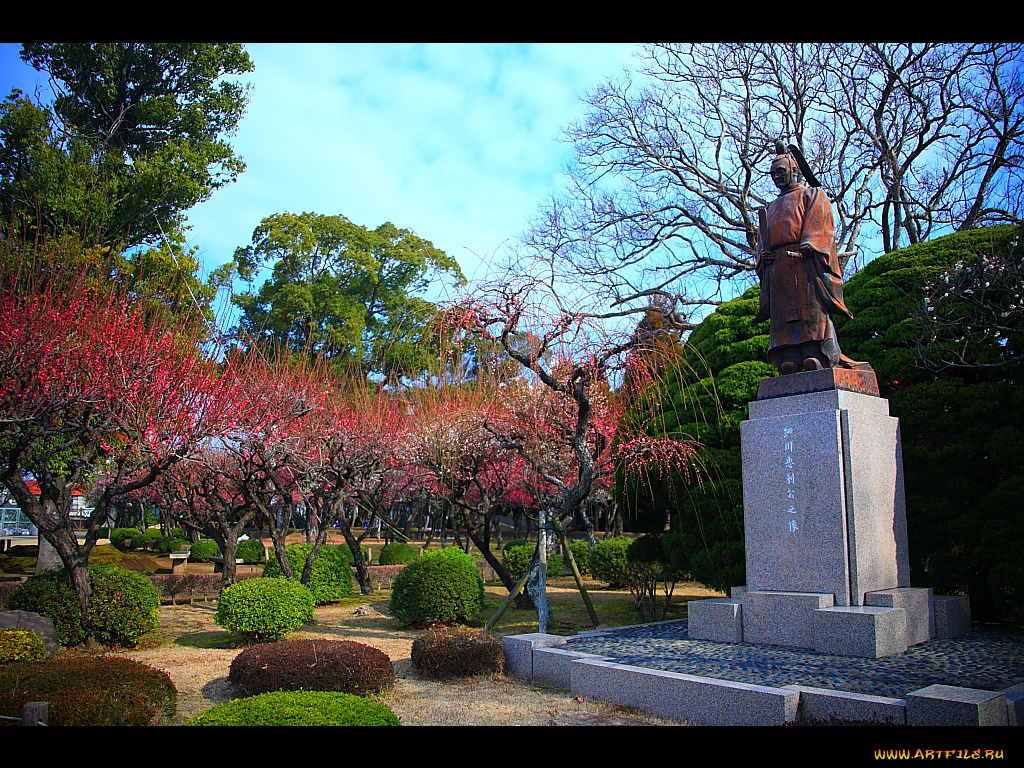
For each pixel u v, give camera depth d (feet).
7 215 44.37
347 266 88.94
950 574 28.19
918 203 64.03
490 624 33.73
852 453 24.31
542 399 36.78
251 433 41.11
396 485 63.46
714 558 33.83
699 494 35.45
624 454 36.47
